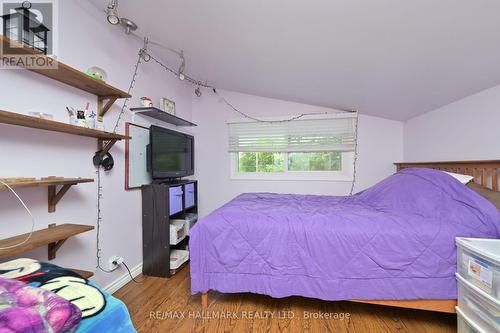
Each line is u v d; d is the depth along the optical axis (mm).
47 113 1337
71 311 625
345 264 1438
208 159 3316
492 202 1492
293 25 1498
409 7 1135
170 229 2143
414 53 1507
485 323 1104
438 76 1718
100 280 1731
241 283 1556
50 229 1299
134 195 2090
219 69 2527
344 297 1442
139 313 1559
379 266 1405
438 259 1339
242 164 3336
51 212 1369
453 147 2076
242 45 1906
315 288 1469
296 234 1505
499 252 1077
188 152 2818
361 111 2855
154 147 2156
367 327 1415
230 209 1814
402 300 1406
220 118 3275
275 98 3107
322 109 2998
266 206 1958
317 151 3012
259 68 2291
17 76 1201
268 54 1970
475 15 1103
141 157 2186
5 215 1153
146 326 1430
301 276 1489
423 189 1688
